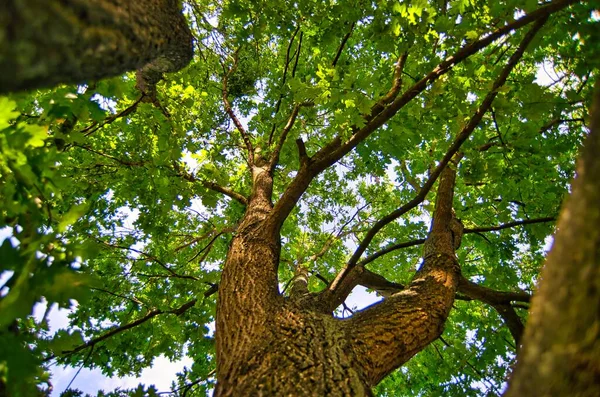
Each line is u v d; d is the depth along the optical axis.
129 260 5.48
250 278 2.80
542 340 0.85
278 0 3.96
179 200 5.07
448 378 4.58
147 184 5.34
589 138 0.88
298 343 2.10
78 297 1.34
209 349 5.36
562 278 0.83
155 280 5.43
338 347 2.11
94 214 5.84
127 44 1.29
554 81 3.33
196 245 6.50
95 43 1.12
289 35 4.34
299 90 3.06
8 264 1.27
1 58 0.90
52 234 1.33
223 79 6.25
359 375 1.94
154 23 1.53
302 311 2.52
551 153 4.00
